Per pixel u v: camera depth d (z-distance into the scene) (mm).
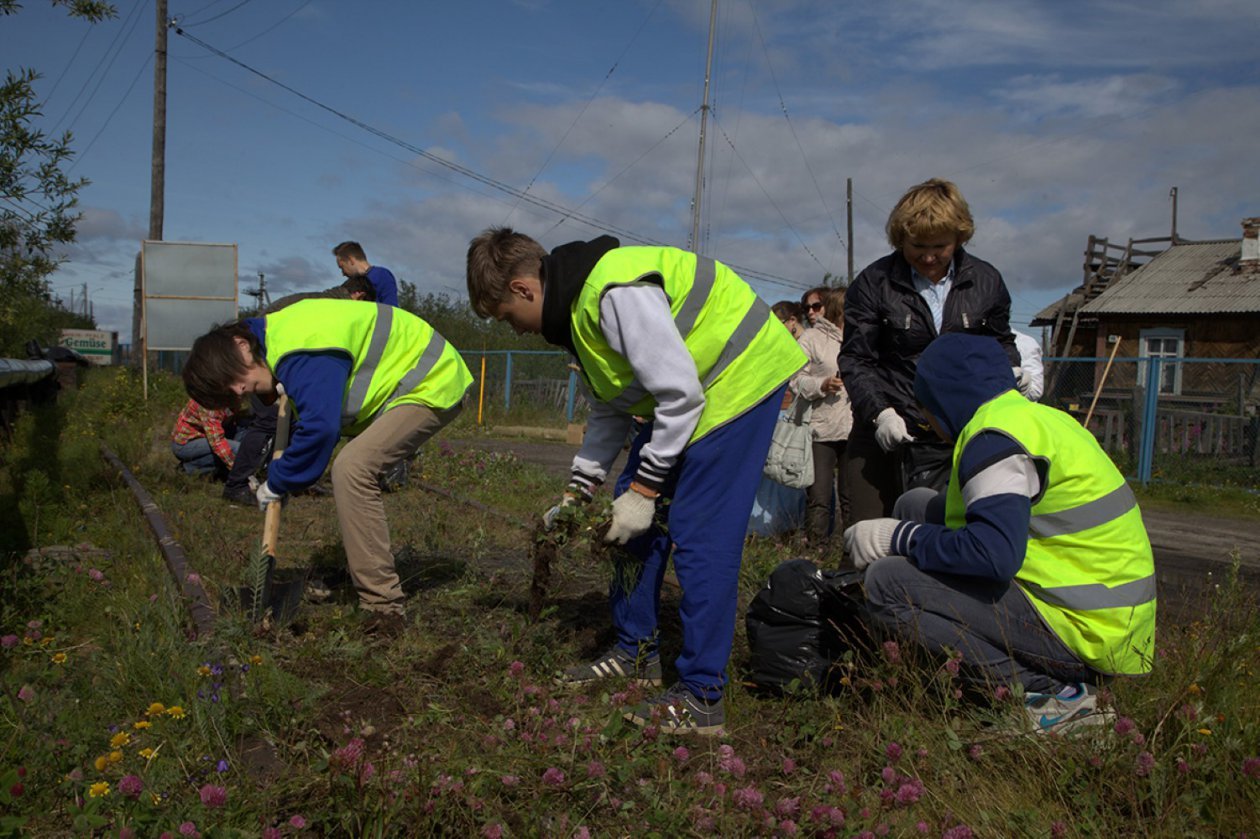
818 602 3227
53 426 11484
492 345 29391
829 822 2203
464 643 3629
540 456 13531
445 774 2326
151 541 5203
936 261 3793
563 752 2506
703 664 2939
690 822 2303
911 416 3912
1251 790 2365
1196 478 13227
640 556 3293
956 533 2822
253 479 4164
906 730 2707
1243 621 3502
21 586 4105
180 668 3010
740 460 2932
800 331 6879
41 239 6062
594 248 2941
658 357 2760
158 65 25672
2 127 5648
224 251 17422
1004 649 2881
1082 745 2633
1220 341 23641
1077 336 26625
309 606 4199
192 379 3773
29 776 2375
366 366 3943
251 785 2342
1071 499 2779
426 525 5852
